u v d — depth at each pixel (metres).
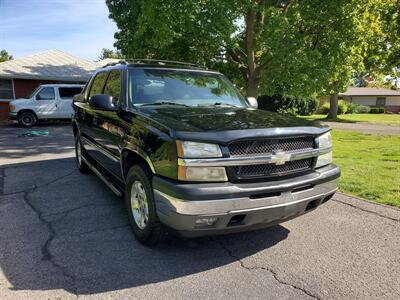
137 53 14.87
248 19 13.94
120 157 4.16
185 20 12.26
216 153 3.04
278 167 3.36
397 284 3.05
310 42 13.24
